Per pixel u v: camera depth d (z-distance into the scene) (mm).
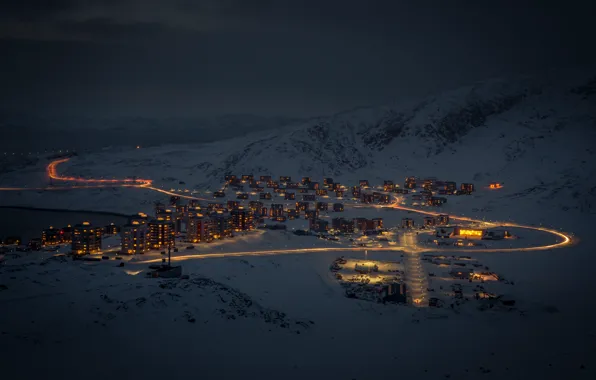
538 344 107000
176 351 90812
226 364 88688
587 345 106000
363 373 90312
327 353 99500
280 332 107875
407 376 89562
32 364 80062
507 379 88438
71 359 83250
